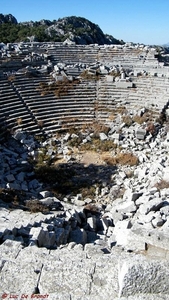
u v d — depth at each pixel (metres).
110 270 7.68
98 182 23.89
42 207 18.06
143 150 28.50
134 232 12.30
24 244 12.04
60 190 22.81
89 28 80.06
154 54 41.94
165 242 11.52
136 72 37.19
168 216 15.57
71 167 26.03
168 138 28.98
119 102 35.00
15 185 21.67
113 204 20.84
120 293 6.02
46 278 7.47
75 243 13.58
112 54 43.16
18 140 29.12
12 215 16.00
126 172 25.02
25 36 62.25
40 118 32.34
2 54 38.06
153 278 6.01
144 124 31.44
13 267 7.84
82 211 18.75
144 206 16.86
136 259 6.61
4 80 33.81
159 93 34.62
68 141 30.39
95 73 37.38
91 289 7.11
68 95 35.16
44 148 29.00
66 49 43.25
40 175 24.38
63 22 77.31
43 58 40.03
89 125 32.91
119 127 31.67
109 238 15.31
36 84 35.22
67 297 6.42
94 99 35.31
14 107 31.94
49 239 13.44
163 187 20.31
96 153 28.56
